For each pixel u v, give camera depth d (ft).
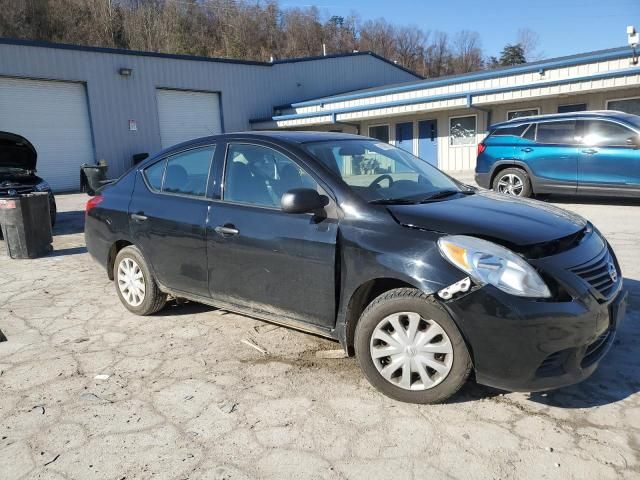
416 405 10.23
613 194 31.07
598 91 53.01
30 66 62.08
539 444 8.91
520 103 60.70
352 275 10.62
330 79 97.09
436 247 9.79
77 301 17.67
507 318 9.11
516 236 9.75
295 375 11.69
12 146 30.81
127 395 11.02
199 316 15.69
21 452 9.12
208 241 13.16
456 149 68.08
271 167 12.50
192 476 8.38
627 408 9.90
